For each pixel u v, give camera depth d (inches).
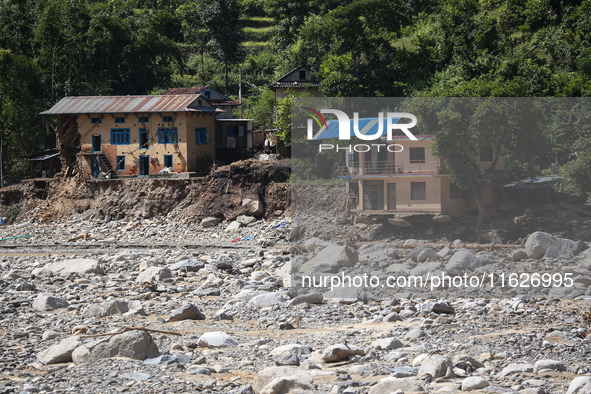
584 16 6279.5
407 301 2242.9
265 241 4985.2
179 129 6540.4
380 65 6264.8
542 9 6683.1
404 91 5895.7
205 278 3230.8
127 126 6737.2
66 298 2615.7
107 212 6520.7
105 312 2202.3
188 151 6535.4
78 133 7091.5
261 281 2962.6
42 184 7249.0
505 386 1144.8
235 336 1792.6
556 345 1496.1
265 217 5851.4
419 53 6550.2
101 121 6835.6
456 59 6171.3
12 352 1620.3
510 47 6491.1
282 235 5108.3
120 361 1430.9
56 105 7062.0
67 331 1921.8
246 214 5880.9
